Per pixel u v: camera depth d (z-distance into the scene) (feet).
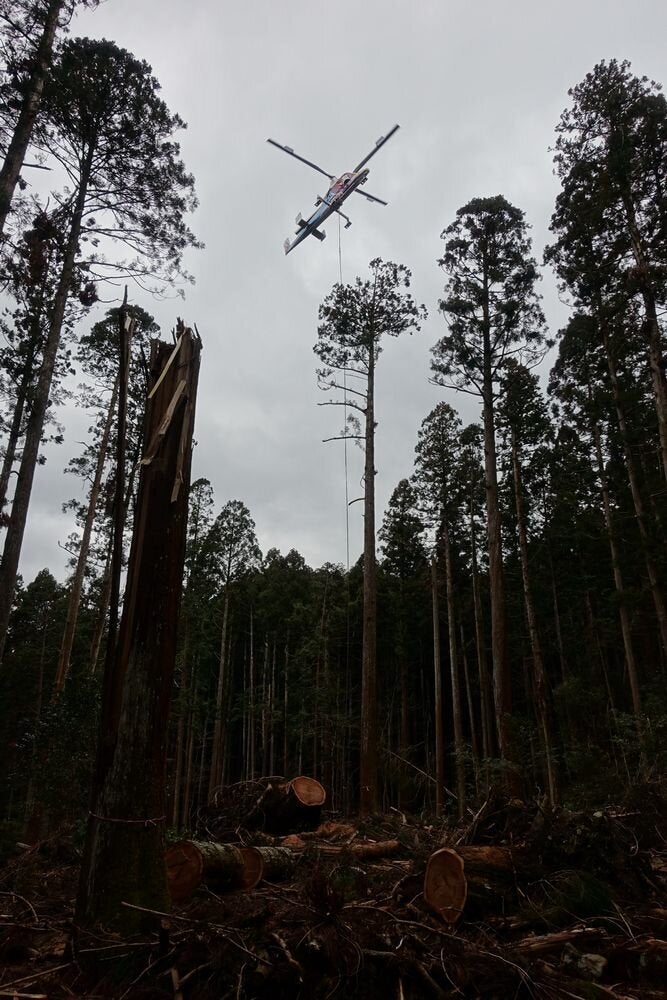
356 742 109.09
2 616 34.63
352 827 28.84
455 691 75.82
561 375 68.54
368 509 53.88
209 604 102.42
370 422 55.93
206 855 17.26
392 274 58.65
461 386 57.57
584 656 84.48
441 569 96.07
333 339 58.08
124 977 11.15
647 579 55.31
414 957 11.59
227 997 10.36
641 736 36.91
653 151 43.73
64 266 40.14
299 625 117.29
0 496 38.73
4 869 23.47
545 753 44.52
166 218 44.14
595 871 17.16
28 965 12.57
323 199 66.44
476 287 57.47
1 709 74.90
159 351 17.47
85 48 40.65
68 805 36.24
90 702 40.27
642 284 43.86
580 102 48.49
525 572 63.00
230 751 133.28
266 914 13.83
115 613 14.82
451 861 15.61
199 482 96.12
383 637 105.70
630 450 57.16
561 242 52.80
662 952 12.89
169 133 42.88
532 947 13.14
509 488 75.10
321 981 10.85
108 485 60.54
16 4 29.19
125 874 13.28
